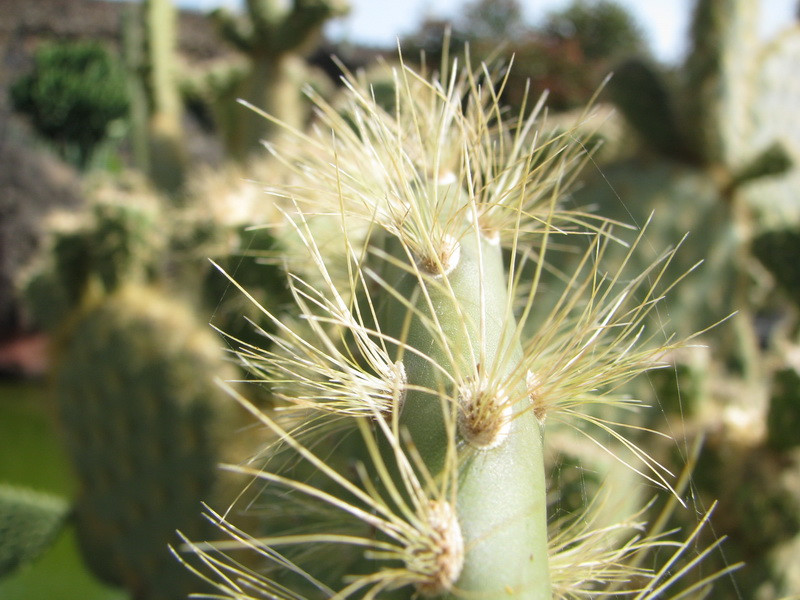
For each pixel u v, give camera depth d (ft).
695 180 1.49
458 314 0.40
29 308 1.53
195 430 1.16
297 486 0.35
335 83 5.34
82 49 5.82
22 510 1.46
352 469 0.54
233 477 1.03
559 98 5.45
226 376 1.17
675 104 1.56
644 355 0.44
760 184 1.61
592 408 0.93
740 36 1.58
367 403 0.40
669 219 1.44
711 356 1.45
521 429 0.39
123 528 1.27
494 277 0.45
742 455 0.91
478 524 0.36
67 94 5.65
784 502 0.89
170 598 1.26
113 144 6.07
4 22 6.20
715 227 1.48
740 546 0.91
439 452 0.38
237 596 0.40
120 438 1.22
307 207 0.59
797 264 1.28
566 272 1.21
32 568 1.81
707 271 1.47
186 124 5.06
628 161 1.54
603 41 7.12
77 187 5.13
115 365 1.22
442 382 0.40
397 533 0.37
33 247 4.76
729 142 1.55
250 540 0.42
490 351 0.41
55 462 2.48
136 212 1.31
